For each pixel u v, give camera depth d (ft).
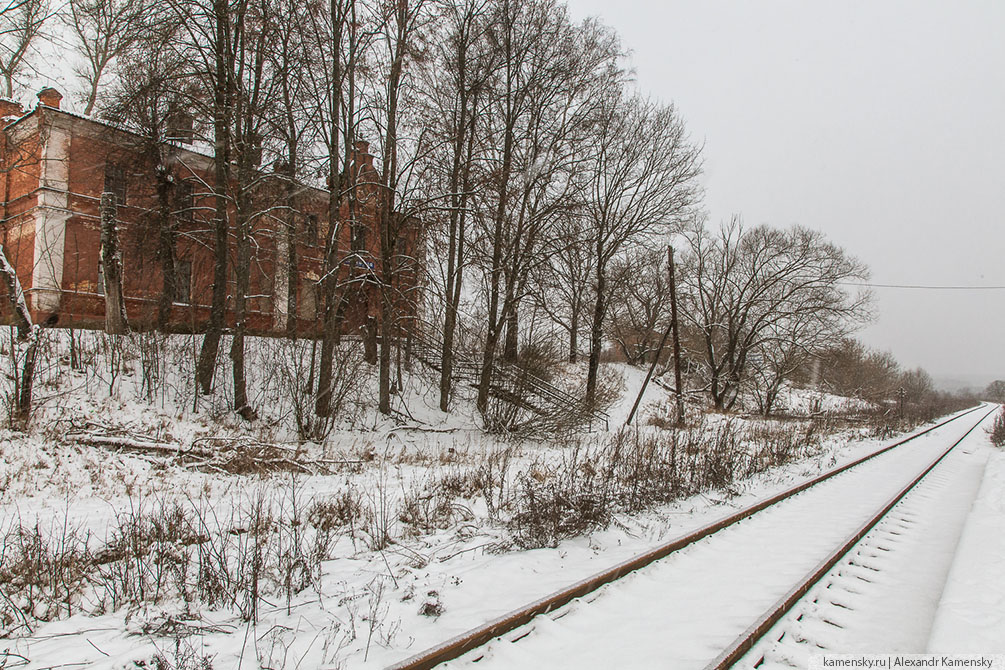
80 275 73.31
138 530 22.07
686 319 147.02
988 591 18.37
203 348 55.72
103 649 13.78
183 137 57.67
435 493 31.60
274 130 59.47
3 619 15.43
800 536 25.64
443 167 67.82
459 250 72.38
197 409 51.93
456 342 79.61
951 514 31.73
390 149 63.05
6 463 31.99
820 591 18.51
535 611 15.42
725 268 136.15
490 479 32.09
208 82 55.06
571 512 25.64
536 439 68.90
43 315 68.95
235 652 13.73
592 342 100.22
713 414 115.85
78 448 36.35
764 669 13.58
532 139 78.84
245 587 17.46
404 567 20.74
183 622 15.33
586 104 82.64
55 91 76.84
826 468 48.70
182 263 78.95
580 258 97.71
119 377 50.72
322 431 53.57
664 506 31.48
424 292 69.92
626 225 108.68
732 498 34.42
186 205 75.00
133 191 77.66
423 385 77.82
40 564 18.42
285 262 80.69
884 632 15.78
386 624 15.37
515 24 75.51
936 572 21.02
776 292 130.11
